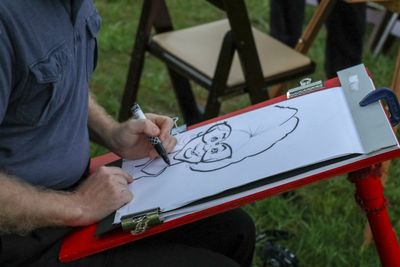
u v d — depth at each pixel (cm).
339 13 290
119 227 124
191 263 136
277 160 123
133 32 404
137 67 268
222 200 119
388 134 117
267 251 221
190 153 143
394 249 145
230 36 218
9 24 118
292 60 243
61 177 141
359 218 249
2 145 131
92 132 162
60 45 129
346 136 122
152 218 120
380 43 371
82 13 137
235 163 129
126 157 156
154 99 340
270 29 345
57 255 132
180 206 121
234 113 153
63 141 139
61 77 129
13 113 128
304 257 229
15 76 123
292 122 136
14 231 129
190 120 285
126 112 281
